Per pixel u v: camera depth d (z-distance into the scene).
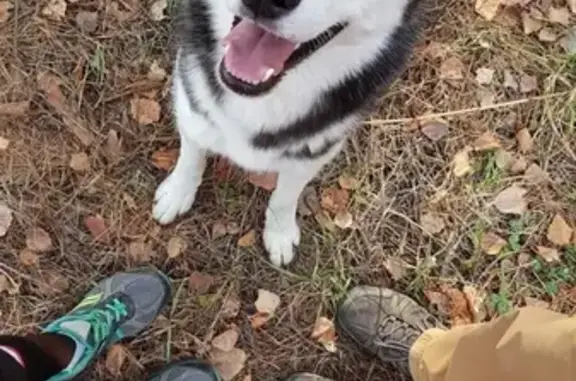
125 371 1.47
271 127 1.17
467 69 1.64
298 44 1.00
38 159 1.50
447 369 1.25
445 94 1.62
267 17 0.93
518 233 1.60
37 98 1.51
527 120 1.65
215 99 1.15
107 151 1.51
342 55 1.07
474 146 1.62
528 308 1.18
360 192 1.57
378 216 1.57
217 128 1.21
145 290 1.47
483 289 1.58
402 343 1.53
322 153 1.22
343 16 0.97
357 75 1.11
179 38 1.19
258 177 1.53
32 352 1.29
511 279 1.59
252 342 1.50
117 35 1.54
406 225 1.58
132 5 1.55
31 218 1.48
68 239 1.49
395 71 1.15
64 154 1.51
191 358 1.48
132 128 1.52
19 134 1.50
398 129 1.60
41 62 1.52
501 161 1.62
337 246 1.55
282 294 1.52
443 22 1.64
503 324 1.13
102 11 1.55
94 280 1.49
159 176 1.52
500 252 1.59
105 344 1.44
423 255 1.58
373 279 1.56
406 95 1.61
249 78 1.04
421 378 1.37
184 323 1.49
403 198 1.58
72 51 1.53
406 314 1.54
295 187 1.36
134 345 1.48
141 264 1.50
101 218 1.50
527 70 1.66
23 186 1.49
